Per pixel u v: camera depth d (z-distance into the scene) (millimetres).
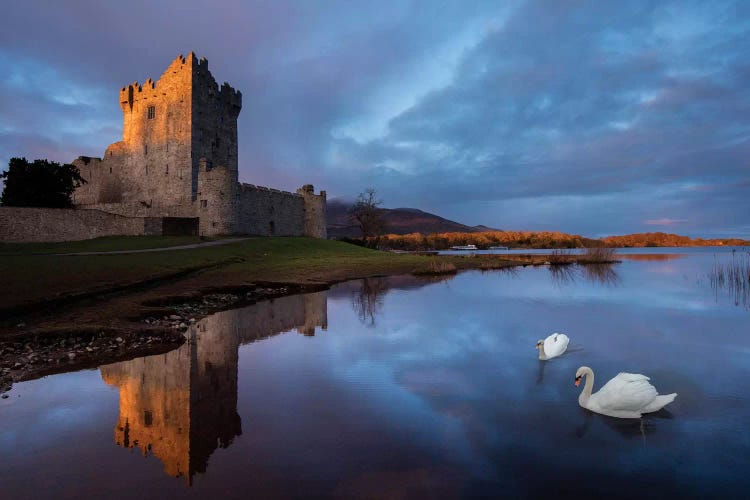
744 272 35906
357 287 29781
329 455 7352
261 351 13883
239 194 54250
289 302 23297
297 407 9398
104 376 11492
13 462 7191
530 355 13445
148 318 17562
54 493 6301
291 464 7074
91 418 8953
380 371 11891
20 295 17594
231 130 64688
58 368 12070
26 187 51344
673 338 15625
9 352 12984
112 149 63000
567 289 28797
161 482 6562
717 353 13617
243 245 45000
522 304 22781
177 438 8031
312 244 54969
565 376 11430
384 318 19094
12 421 8797
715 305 22516
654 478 6707
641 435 8078
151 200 59562
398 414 9008
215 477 6703
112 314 17297
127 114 62125
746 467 7000
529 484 6527
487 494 6250
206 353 13609
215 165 61250
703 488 6453
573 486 6484
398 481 6574
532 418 8844
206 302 22344
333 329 17016
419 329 17016
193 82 57438
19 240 41594
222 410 9250
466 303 23172
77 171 58344
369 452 7465
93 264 26000
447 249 137500
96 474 6820
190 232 52656
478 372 11789
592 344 14742
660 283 32188
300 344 14773
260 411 9219
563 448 7594
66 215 44312
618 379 9094
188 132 57250
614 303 23266
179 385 10852
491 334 16234
